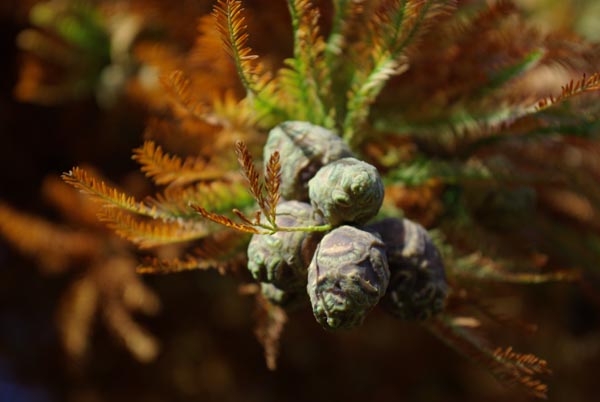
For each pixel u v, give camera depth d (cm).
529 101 46
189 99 45
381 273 41
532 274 49
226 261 45
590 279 53
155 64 50
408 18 44
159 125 49
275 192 40
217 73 48
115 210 43
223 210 45
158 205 44
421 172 47
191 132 48
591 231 52
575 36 48
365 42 45
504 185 48
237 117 46
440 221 49
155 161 44
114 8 57
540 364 44
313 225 42
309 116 45
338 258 41
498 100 47
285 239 42
